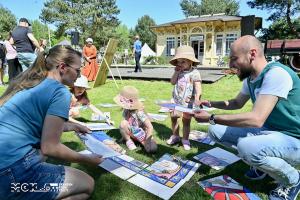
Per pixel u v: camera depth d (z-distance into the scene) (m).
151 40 58.84
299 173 2.27
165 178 2.64
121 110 5.29
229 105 2.98
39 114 1.74
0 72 9.35
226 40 28.98
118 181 2.58
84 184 1.92
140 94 7.23
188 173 2.75
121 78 10.08
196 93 3.48
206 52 30.17
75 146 3.38
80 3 39.72
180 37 31.50
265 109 2.08
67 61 1.87
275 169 2.18
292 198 2.28
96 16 39.53
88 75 9.92
